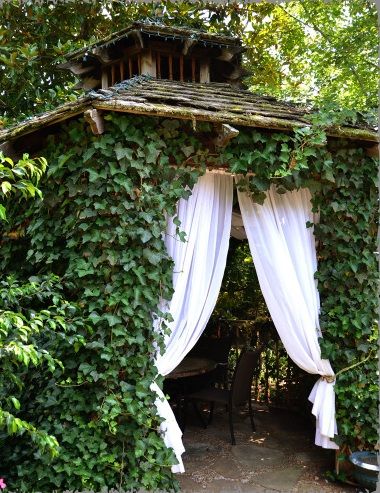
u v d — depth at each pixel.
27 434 3.47
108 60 4.92
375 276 4.12
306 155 3.68
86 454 3.39
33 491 3.41
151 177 3.59
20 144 3.97
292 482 3.95
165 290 3.64
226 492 3.74
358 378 3.99
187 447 4.69
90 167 3.47
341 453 4.02
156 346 3.65
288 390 5.91
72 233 3.53
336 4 8.16
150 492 3.44
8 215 4.10
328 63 8.38
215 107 3.70
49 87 7.39
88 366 3.43
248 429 5.23
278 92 5.18
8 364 3.04
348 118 4.12
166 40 4.65
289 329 3.98
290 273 3.95
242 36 8.14
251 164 3.77
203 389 5.23
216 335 6.66
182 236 3.64
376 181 4.15
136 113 3.38
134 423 3.48
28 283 3.53
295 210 4.07
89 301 3.49
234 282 6.62
